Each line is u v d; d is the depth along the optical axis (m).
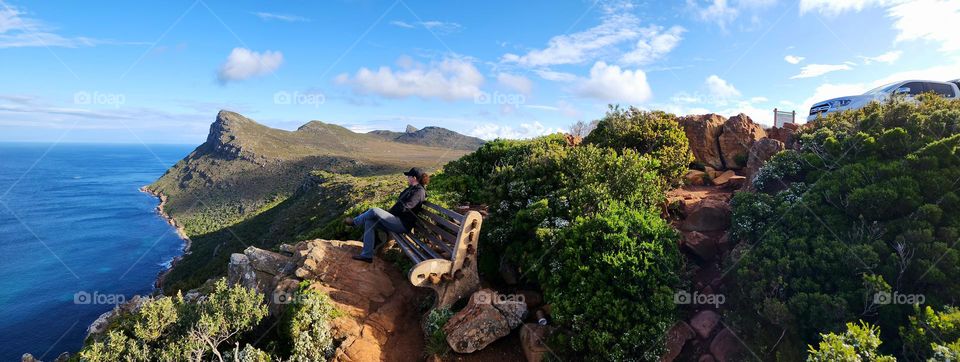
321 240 7.35
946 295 4.80
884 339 4.74
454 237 6.19
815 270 5.45
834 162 7.43
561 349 5.26
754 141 10.26
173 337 5.25
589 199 7.15
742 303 5.63
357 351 5.32
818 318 4.87
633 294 5.31
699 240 6.95
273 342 5.62
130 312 6.58
